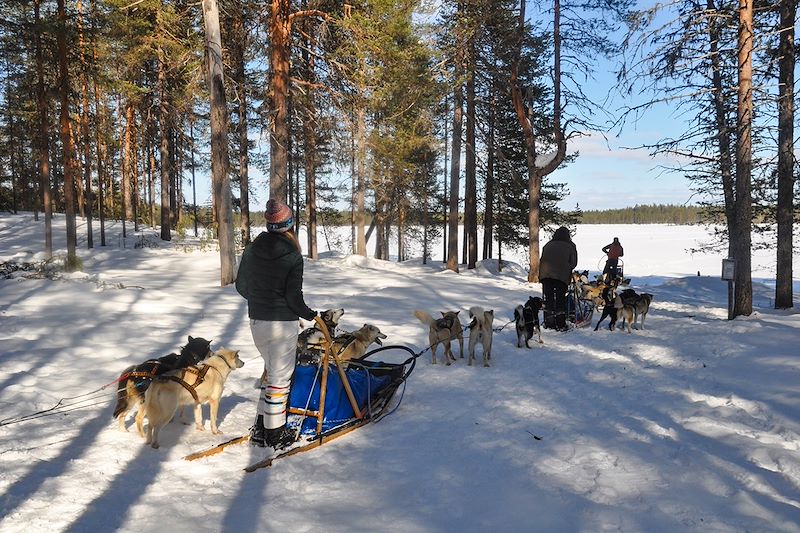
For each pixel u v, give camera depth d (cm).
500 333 1003
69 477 366
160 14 1493
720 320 1080
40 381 603
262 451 435
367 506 341
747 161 1067
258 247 440
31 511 316
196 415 484
